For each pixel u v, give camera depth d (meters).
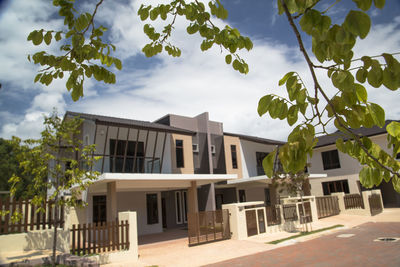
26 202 10.23
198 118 23.58
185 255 11.41
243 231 14.49
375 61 1.54
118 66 2.96
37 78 2.73
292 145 1.69
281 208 16.88
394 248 10.19
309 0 1.46
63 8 2.40
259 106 1.79
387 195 28.72
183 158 20.20
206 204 21.34
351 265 8.48
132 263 10.13
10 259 8.70
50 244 10.37
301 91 1.71
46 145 9.72
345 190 25.98
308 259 9.59
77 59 2.62
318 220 19.30
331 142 27.16
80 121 10.30
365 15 1.26
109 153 17.14
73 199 9.05
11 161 29.69
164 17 3.34
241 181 21.72
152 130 17.89
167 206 21.81
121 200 18.38
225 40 3.12
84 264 8.52
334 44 1.48
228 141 24.19
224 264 9.74
